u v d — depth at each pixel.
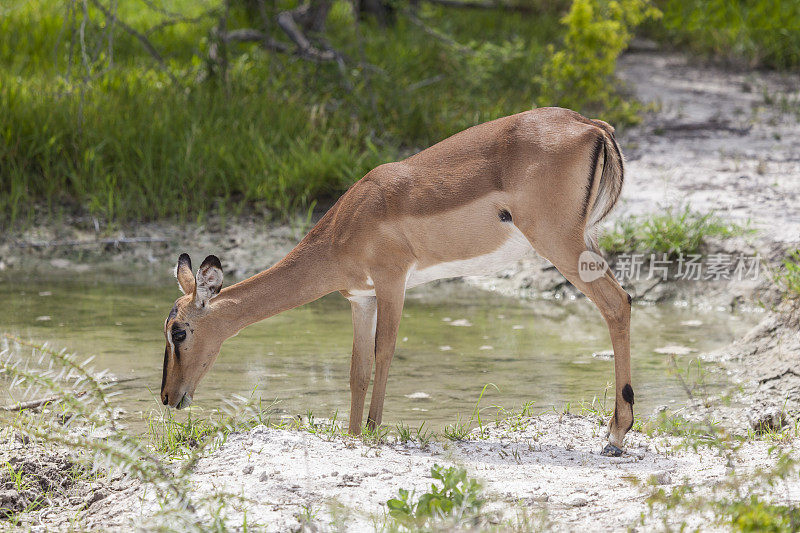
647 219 14.56
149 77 21.23
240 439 7.97
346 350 11.44
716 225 14.02
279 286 8.51
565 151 7.72
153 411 9.16
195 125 17.89
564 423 8.80
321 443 7.89
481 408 9.39
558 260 7.86
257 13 24.45
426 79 22.53
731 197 15.67
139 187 16.94
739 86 25.22
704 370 10.41
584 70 21.16
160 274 14.92
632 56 29.55
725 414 9.06
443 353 11.35
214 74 20.77
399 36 26.69
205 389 9.95
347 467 7.23
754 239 13.62
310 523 6.10
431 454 7.78
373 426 8.43
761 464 7.04
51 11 27.39
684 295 13.48
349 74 20.58
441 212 8.07
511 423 8.84
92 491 7.43
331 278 8.52
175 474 7.21
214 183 17.33
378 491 6.70
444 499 5.96
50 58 23.31
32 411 8.89
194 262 15.30
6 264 15.22
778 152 18.59
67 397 7.59
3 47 23.52
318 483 6.88
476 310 13.50
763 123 21.02
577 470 7.33
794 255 12.18
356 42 23.83
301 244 8.65
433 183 8.13
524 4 32.75
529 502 6.46
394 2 23.19
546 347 11.59
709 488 6.38
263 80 21.03
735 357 10.77
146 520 6.30
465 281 15.08
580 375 10.45
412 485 6.82
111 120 18.09
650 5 28.86
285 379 10.31
